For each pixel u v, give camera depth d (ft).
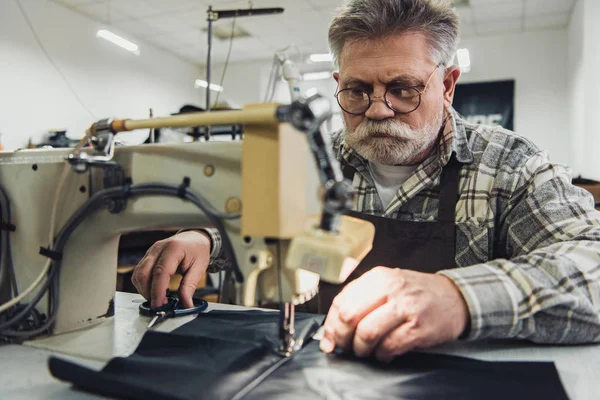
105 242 2.52
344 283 3.59
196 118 1.82
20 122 15.02
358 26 3.27
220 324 2.48
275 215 1.69
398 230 3.49
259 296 1.96
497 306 2.04
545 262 2.27
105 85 18.44
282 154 1.69
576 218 3.03
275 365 1.92
